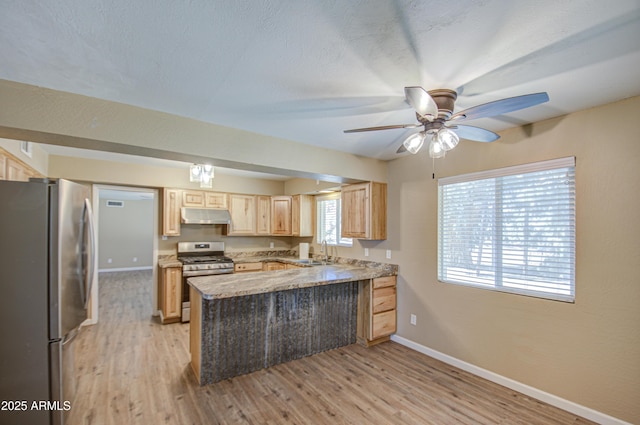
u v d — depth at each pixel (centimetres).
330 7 121
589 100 214
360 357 335
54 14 124
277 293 317
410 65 165
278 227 575
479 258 299
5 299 188
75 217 220
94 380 280
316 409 238
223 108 224
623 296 214
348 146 327
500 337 279
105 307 529
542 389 251
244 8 121
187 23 131
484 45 147
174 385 272
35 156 335
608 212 221
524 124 264
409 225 366
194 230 532
